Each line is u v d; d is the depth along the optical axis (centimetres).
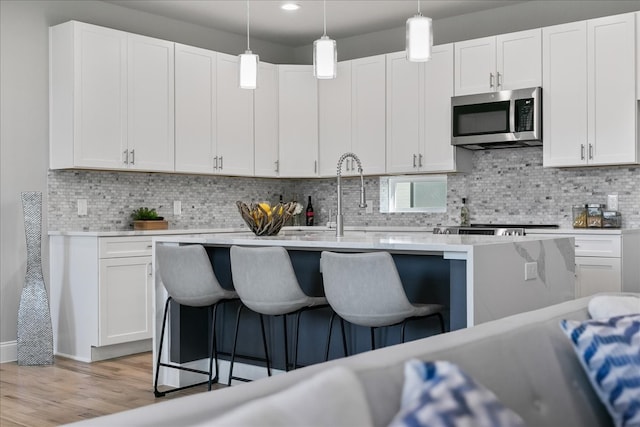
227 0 567
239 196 677
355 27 656
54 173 529
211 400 107
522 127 546
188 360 422
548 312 187
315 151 660
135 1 564
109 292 494
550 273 344
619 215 535
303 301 338
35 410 369
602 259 489
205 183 644
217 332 431
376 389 117
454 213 633
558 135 536
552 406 151
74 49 507
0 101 500
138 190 587
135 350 520
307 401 93
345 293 306
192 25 634
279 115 659
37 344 482
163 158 564
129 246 507
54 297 520
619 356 154
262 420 87
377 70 630
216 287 370
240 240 372
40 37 521
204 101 598
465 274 293
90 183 552
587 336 158
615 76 511
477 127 570
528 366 152
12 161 505
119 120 534
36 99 519
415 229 604
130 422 98
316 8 593
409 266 352
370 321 304
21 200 502
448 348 139
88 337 495
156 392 399
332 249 359
